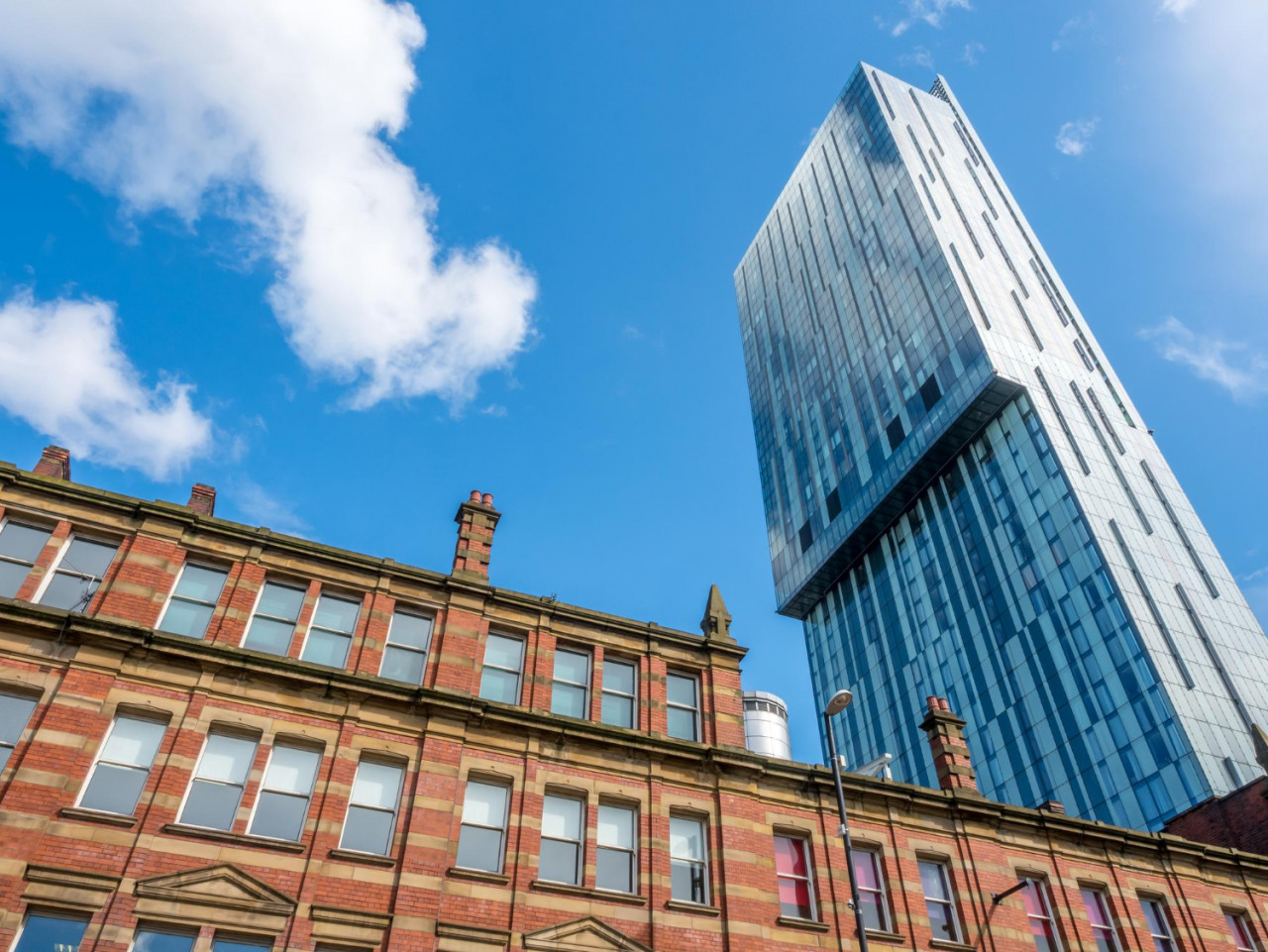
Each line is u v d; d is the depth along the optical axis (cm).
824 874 2367
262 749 1972
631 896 2102
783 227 15612
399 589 2392
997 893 2564
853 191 13438
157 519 2222
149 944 1681
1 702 1836
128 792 1820
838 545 11438
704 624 2781
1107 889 2789
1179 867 2969
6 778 1719
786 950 2173
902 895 2434
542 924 1978
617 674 2544
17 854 1641
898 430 10812
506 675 2394
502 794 2159
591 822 2183
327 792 1961
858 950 2259
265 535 2306
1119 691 7381
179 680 1983
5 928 1572
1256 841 3362
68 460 2455
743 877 2228
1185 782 6625
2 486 2131
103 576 2119
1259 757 3541
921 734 9375
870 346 11938
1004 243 11756
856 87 14375
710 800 2342
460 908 1920
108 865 1706
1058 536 8506
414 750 2102
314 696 2088
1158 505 8800
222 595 2188
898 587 10581
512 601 2497
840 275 13162
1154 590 7844
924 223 11431
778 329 14788
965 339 10062
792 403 13688
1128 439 9531
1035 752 7988
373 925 1823
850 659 11069
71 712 1839
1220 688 7219
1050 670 8106
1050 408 9400
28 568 2070
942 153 12888
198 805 1866
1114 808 7088
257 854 1830
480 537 2641
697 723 2525
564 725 2270
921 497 10638
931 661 9619
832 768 2203
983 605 9131
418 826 1983
